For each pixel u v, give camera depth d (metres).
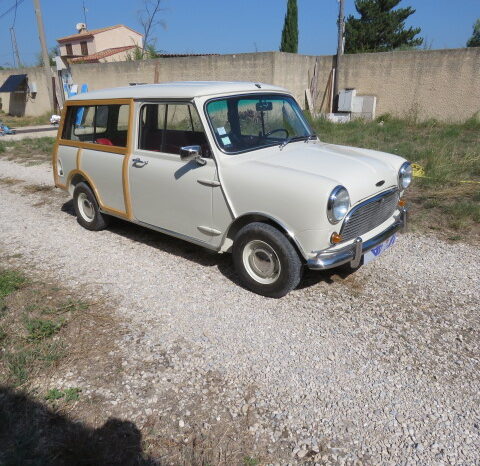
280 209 3.66
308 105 18.00
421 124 14.91
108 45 35.91
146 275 4.64
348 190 3.58
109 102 5.03
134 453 2.54
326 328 3.64
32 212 6.95
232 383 3.06
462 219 5.71
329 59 17.44
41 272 4.76
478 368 3.16
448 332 3.57
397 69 15.83
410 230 5.61
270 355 3.33
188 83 4.73
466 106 14.71
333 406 2.85
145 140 4.71
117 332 3.65
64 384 3.07
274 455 2.52
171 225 4.66
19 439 2.60
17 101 27.05
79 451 2.54
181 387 3.03
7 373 3.18
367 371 3.14
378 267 4.66
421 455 2.50
